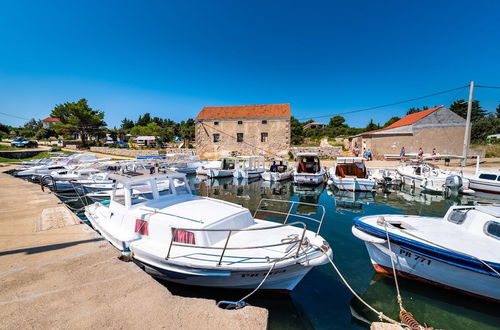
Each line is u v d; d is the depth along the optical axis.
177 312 3.03
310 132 59.44
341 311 4.58
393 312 4.54
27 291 3.44
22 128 79.12
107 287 3.55
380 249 5.68
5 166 22.88
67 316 2.93
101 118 43.44
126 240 5.30
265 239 5.21
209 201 6.54
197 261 4.46
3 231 5.98
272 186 18.14
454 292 5.02
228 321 2.89
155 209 5.81
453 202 12.82
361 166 17.19
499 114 61.66
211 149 31.94
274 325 4.24
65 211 7.86
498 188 13.82
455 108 57.00
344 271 5.90
